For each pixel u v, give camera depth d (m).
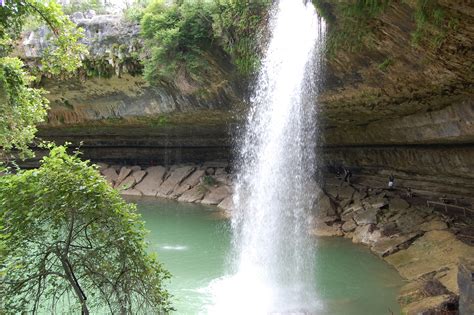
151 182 28.69
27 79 9.44
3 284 5.70
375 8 9.36
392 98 14.38
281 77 15.59
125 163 32.03
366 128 19.92
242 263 14.77
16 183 6.01
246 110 19.78
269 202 20.23
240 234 18.86
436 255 13.97
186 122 25.03
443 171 17.53
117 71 20.27
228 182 26.34
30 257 5.94
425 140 16.05
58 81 22.45
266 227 19.48
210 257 15.55
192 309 10.91
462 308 8.84
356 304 11.36
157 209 23.78
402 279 13.20
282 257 15.54
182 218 21.80
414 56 10.75
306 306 11.16
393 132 17.94
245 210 21.61
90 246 6.10
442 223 16.23
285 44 14.08
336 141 22.73
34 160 30.33
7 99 8.45
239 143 25.64
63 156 6.22
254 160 21.27
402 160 19.91
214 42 16.28
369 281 13.12
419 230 16.28
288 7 13.48
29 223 5.87
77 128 28.50
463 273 8.93
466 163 15.95
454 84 11.51
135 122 25.80
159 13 17.06
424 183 19.33
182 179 28.17
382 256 15.34
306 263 14.83
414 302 11.04
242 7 14.59
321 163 24.31
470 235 14.85
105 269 6.05
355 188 21.98
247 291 12.13
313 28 12.76
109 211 6.12
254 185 21.33
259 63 15.26
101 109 24.97
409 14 9.02
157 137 30.34
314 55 13.52
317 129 21.73
